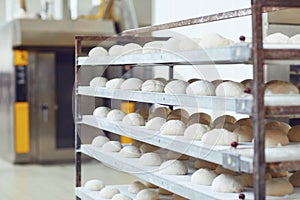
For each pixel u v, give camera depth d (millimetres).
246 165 1824
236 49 1863
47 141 8117
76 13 8930
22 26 7816
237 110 1918
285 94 1995
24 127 8008
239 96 2045
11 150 8055
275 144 2080
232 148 2072
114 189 3117
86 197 3139
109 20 8312
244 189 2250
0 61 8656
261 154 1769
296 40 2146
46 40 7906
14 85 7969
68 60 8219
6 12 9422
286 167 1808
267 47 1817
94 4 9148
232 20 3795
